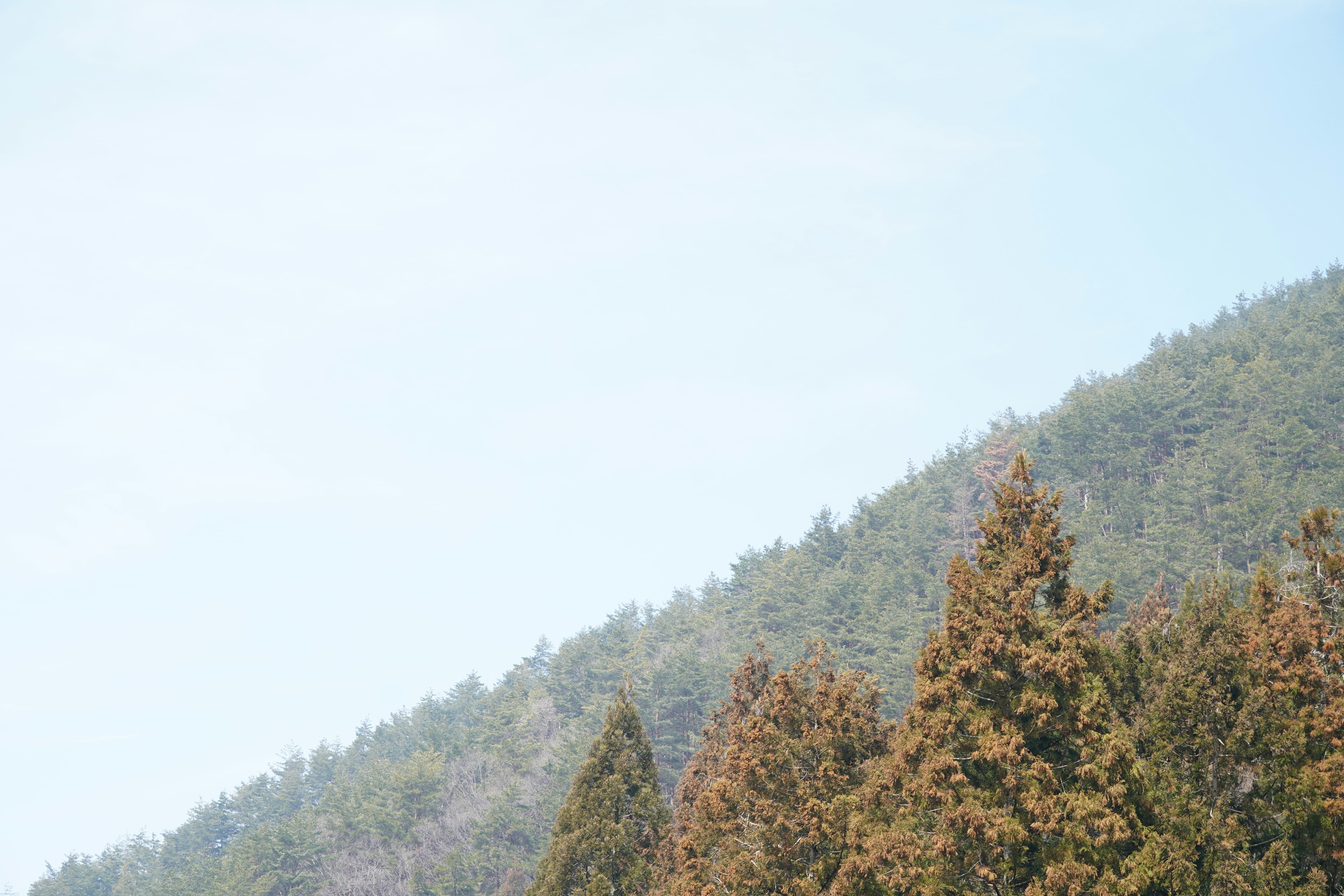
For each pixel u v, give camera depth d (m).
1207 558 86.19
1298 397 107.00
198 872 102.38
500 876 87.62
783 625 109.06
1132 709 25.36
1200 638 23.69
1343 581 22.75
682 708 99.50
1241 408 111.19
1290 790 20.33
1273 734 20.95
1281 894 19.83
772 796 28.94
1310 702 21.19
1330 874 19.91
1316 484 88.31
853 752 30.06
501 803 88.94
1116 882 20.45
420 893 84.06
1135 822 21.23
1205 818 21.31
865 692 33.06
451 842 90.75
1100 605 23.91
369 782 102.44
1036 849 22.28
